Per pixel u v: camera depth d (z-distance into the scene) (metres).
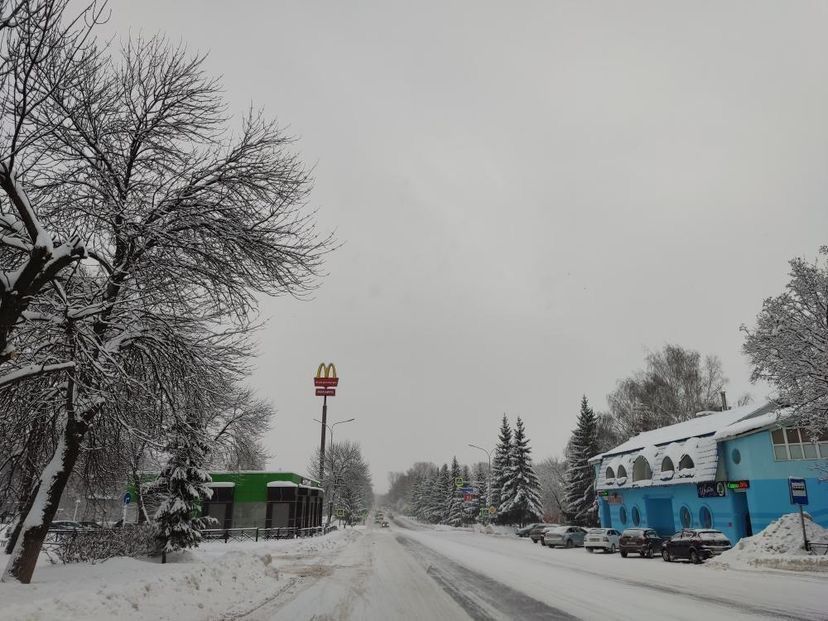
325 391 60.81
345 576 17.22
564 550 33.62
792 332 19.67
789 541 21.62
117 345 11.26
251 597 12.19
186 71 12.27
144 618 8.39
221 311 11.97
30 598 8.12
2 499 13.72
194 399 12.97
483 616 10.53
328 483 79.31
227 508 38.53
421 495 139.75
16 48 7.58
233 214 11.11
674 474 33.41
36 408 11.81
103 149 11.19
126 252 10.54
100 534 15.85
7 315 8.02
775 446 27.44
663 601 12.30
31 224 8.28
